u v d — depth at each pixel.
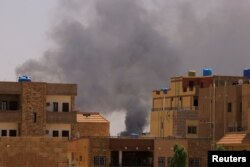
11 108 117.88
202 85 158.88
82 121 134.50
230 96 136.25
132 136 131.62
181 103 160.12
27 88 117.69
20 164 88.31
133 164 117.19
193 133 147.12
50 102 119.88
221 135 137.12
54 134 118.94
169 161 118.06
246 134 118.19
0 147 88.06
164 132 155.25
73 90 120.88
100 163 114.94
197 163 118.81
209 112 141.25
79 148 117.25
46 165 88.81
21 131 116.75
